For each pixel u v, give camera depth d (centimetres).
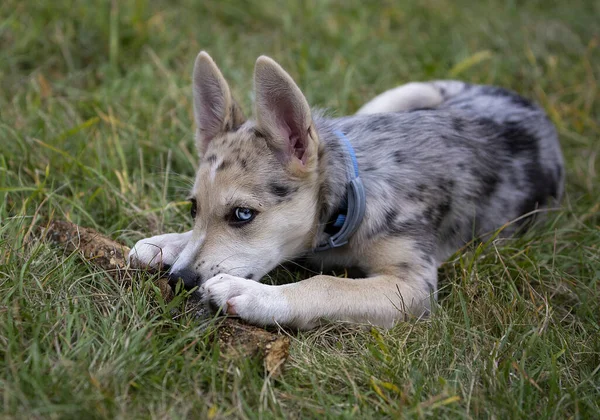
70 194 94
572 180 106
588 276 87
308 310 76
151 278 77
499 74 126
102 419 65
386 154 84
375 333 75
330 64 123
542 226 95
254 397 69
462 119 92
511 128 95
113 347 70
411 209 83
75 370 68
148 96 110
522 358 73
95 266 80
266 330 76
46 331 71
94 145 98
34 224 84
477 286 82
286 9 135
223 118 83
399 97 103
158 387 68
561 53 133
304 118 78
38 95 107
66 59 117
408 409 68
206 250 77
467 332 76
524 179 93
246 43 128
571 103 122
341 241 82
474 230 90
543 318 80
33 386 66
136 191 94
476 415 69
